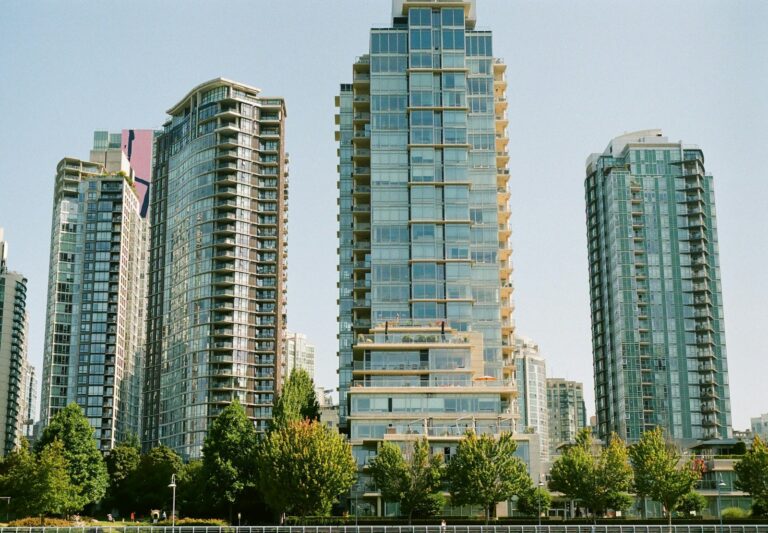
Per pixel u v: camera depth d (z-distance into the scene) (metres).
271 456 117.62
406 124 165.25
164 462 173.88
